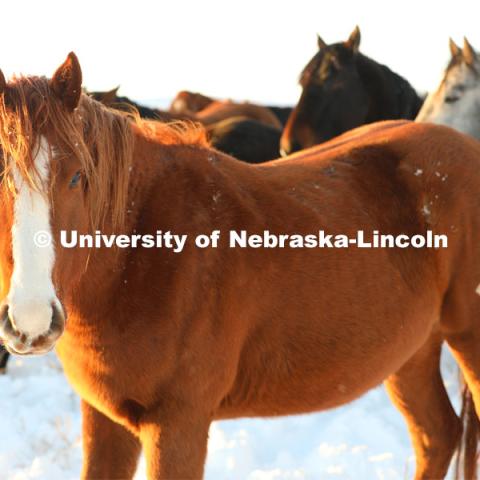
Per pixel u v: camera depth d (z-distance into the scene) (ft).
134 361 12.52
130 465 14.20
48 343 10.46
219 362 13.07
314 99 35.83
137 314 12.44
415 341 15.29
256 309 13.48
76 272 11.67
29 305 10.28
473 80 29.25
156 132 13.66
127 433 14.03
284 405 14.33
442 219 15.29
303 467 19.43
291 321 13.76
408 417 17.37
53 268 10.59
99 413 13.87
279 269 13.55
